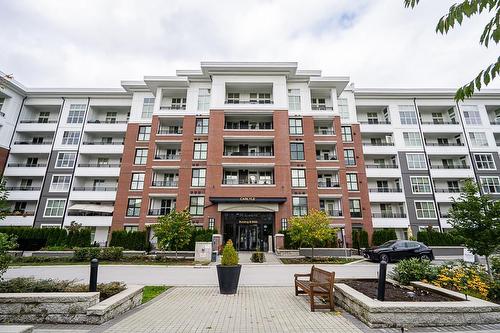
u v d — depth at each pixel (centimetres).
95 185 3481
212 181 2775
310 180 2917
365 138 3628
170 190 2952
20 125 3512
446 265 976
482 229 983
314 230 2019
